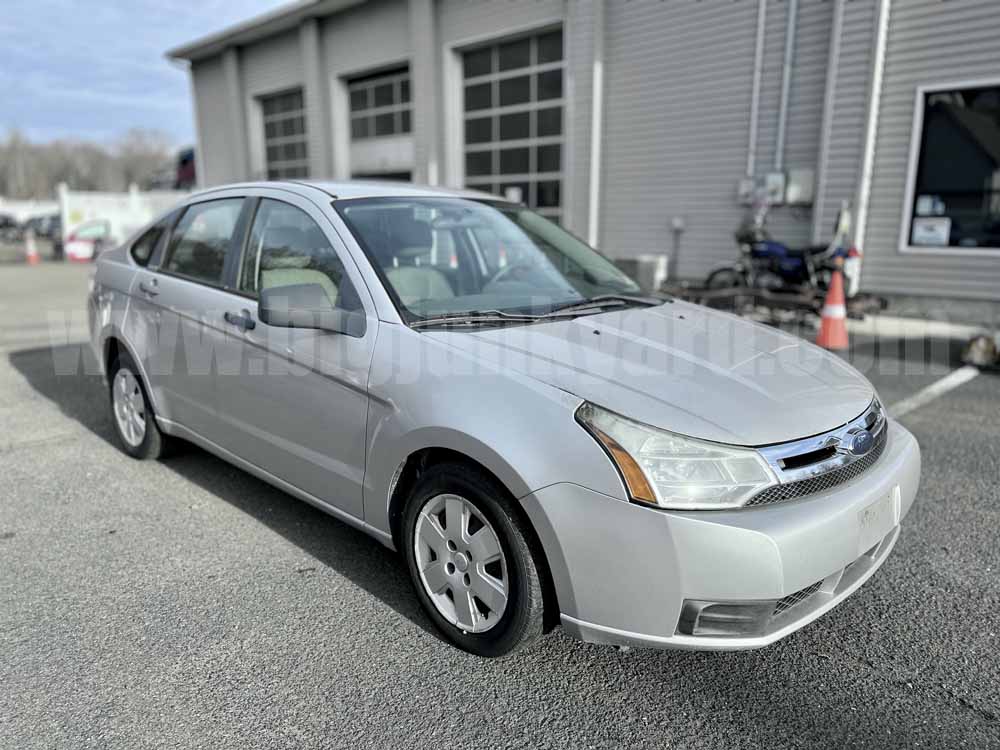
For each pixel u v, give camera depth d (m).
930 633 2.61
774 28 9.49
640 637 2.09
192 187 29.50
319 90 15.97
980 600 2.81
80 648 2.48
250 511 3.59
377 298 2.76
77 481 3.96
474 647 2.43
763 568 1.98
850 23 8.73
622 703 2.25
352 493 2.77
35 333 8.54
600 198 11.84
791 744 2.08
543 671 2.39
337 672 2.38
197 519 3.49
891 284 9.10
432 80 13.67
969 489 3.82
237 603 2.77
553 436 2.14
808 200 9.54
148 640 2.53
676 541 1.99
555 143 12.43
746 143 10.02
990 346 6.54
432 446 2.40
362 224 3.08
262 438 3.17
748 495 2.05
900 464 2.46
